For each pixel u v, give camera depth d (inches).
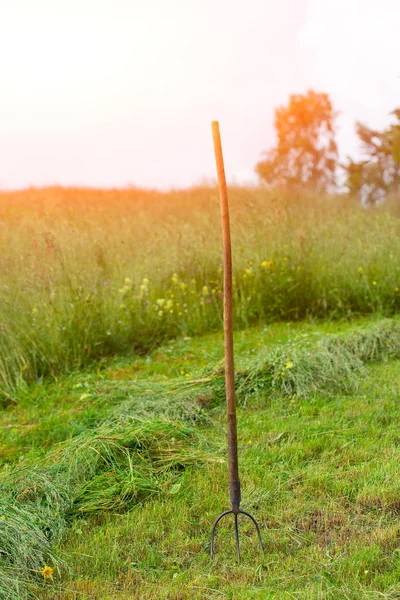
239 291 291.6
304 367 199.9
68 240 287.0
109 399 190.5
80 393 202.1
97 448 140.9
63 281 255.0
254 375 197.2
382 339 231.3
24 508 120.7
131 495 130.2
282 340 249.6
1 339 219.6
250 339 256.4
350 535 114.3
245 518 120.9
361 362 211.5
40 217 370.0
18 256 262.8
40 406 195.3
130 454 141.8
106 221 380.5
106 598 98.8
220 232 330.6
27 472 133.8
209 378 195.9
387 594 95.8
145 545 112.7
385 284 298.8
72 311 238.5
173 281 283.3
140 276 283.3
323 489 131.6
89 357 236.5
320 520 119.6
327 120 805.2
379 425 166.2
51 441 166.6
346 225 371.9
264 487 132.3
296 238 318.0
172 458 142.9
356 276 305.6
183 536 115.5
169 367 226.4
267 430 165.5
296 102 800.3
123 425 158.9
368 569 103.0
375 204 563.5
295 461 144.7
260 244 311.1
